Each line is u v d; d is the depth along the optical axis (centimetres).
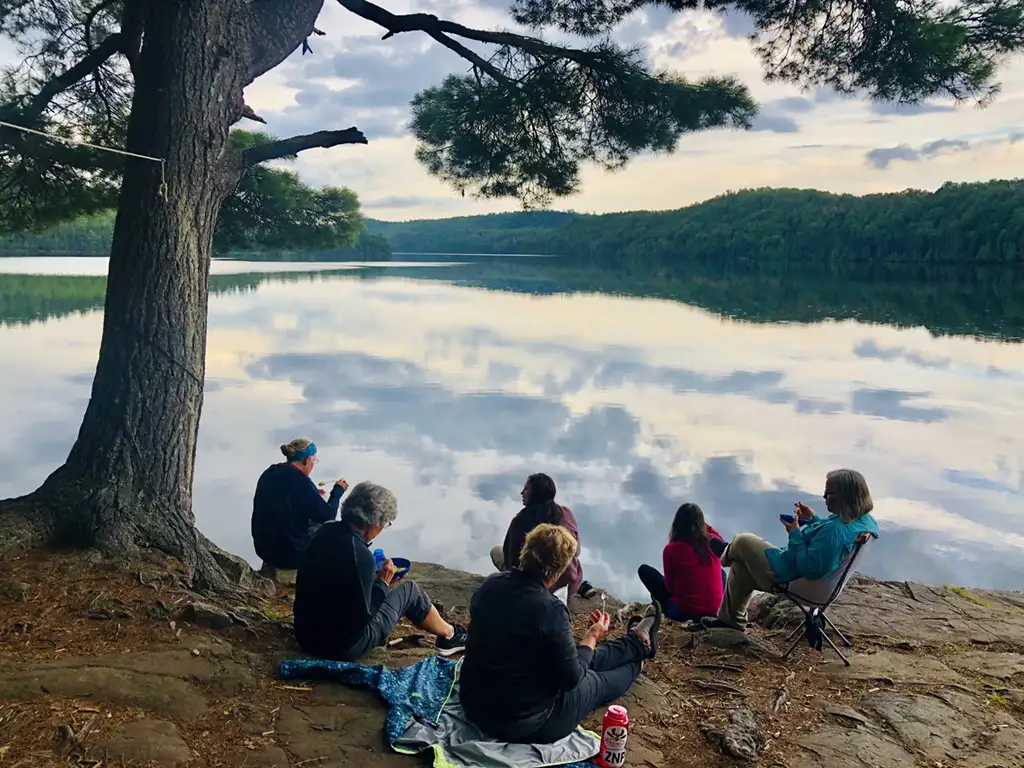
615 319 3102
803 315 3281
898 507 923
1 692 294
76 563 395
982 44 607
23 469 945
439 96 688
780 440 1212
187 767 269
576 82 648
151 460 433
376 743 292
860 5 614
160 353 439
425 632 431
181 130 442
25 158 689
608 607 545
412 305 3644
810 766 306
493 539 791
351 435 1192
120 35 548
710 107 641
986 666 405
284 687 326
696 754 313
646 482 993
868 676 390
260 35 483
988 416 1386
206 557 436
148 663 325
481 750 286
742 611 460
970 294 4469
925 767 306
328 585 349
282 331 2523
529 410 1405
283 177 1012
